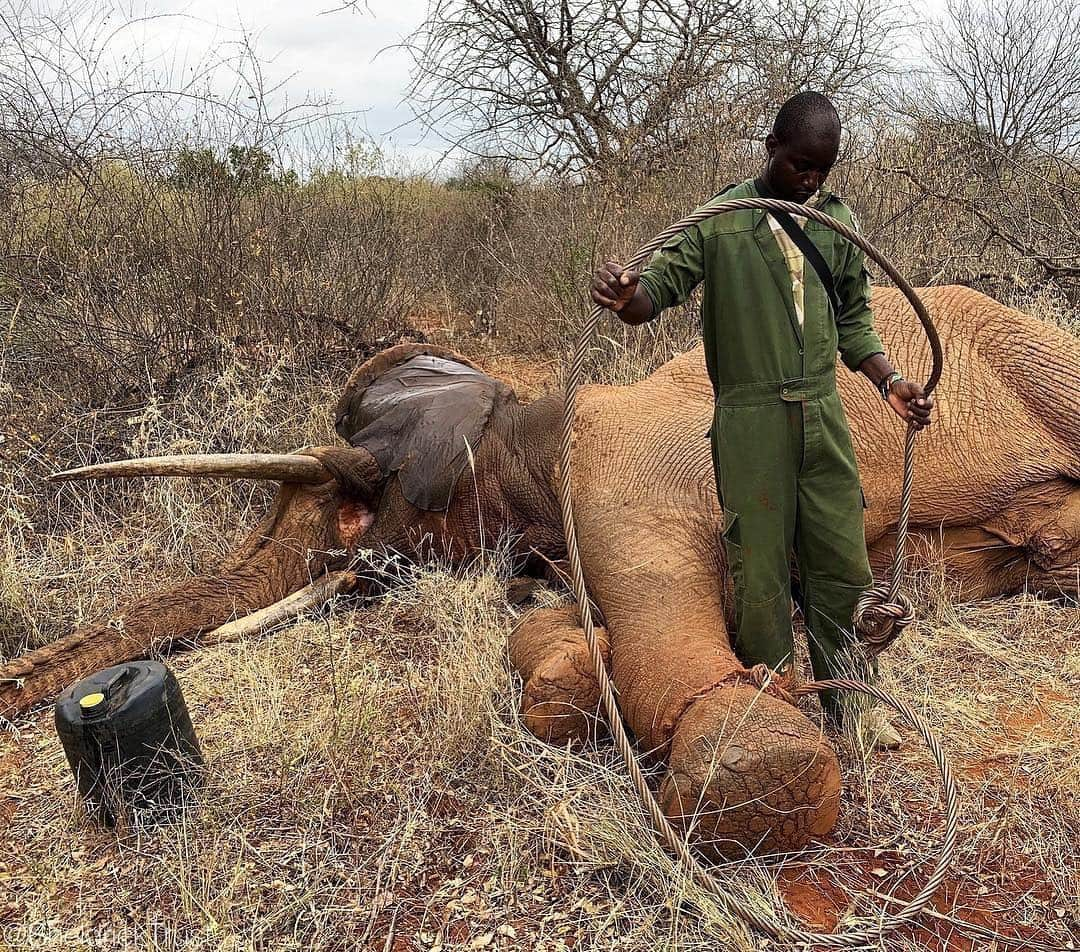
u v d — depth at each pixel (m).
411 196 10.34
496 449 4.69
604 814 3.04
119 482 5.77
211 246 6.90
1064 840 3.00
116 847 3.19
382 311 7.98
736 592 3.36
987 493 4.38
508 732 3.42
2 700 3.91
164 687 3.26
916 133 9.03
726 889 2.79
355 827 3.21
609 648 3.58
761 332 3.09
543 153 11.77
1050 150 10.48
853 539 3.28
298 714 3.75
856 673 3.43
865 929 2.70
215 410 6.13
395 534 4.69
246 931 2.80
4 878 3.12
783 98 8.41
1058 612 4.36
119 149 7.28
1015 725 3.60
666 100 9.66
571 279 7.46
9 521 5.29
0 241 6.86
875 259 2.93
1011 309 4.73
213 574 4.56
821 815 2.88
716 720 2.89
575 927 2.75
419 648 4.28
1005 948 2.66
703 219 2.87
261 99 7.45
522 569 4.82
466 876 2.98
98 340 6.47
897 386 3.21
